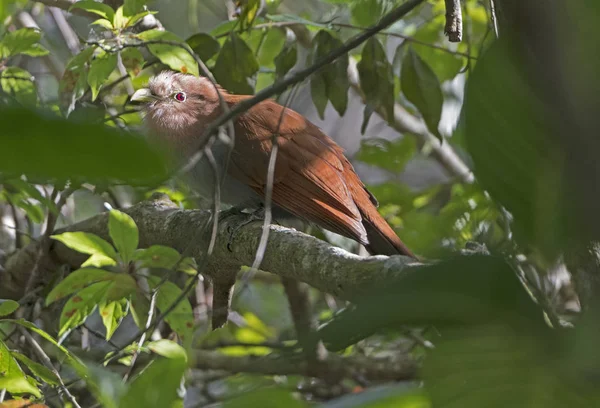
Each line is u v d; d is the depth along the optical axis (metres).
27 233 11.58
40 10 13.51
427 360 2.02
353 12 10.41
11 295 10.69
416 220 11.16
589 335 1.91
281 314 13.25
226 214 10.01
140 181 1.65
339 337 2.00
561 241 2.04
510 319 2.00
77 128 1.54
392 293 1.99
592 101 1.94
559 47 1.98
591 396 1.92
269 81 12.70
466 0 11.44
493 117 2.07
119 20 8.72
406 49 10.11
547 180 2.03
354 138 15.68
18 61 12.17
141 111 10.50
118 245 7.96
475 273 2.01
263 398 2.40
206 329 10.95
